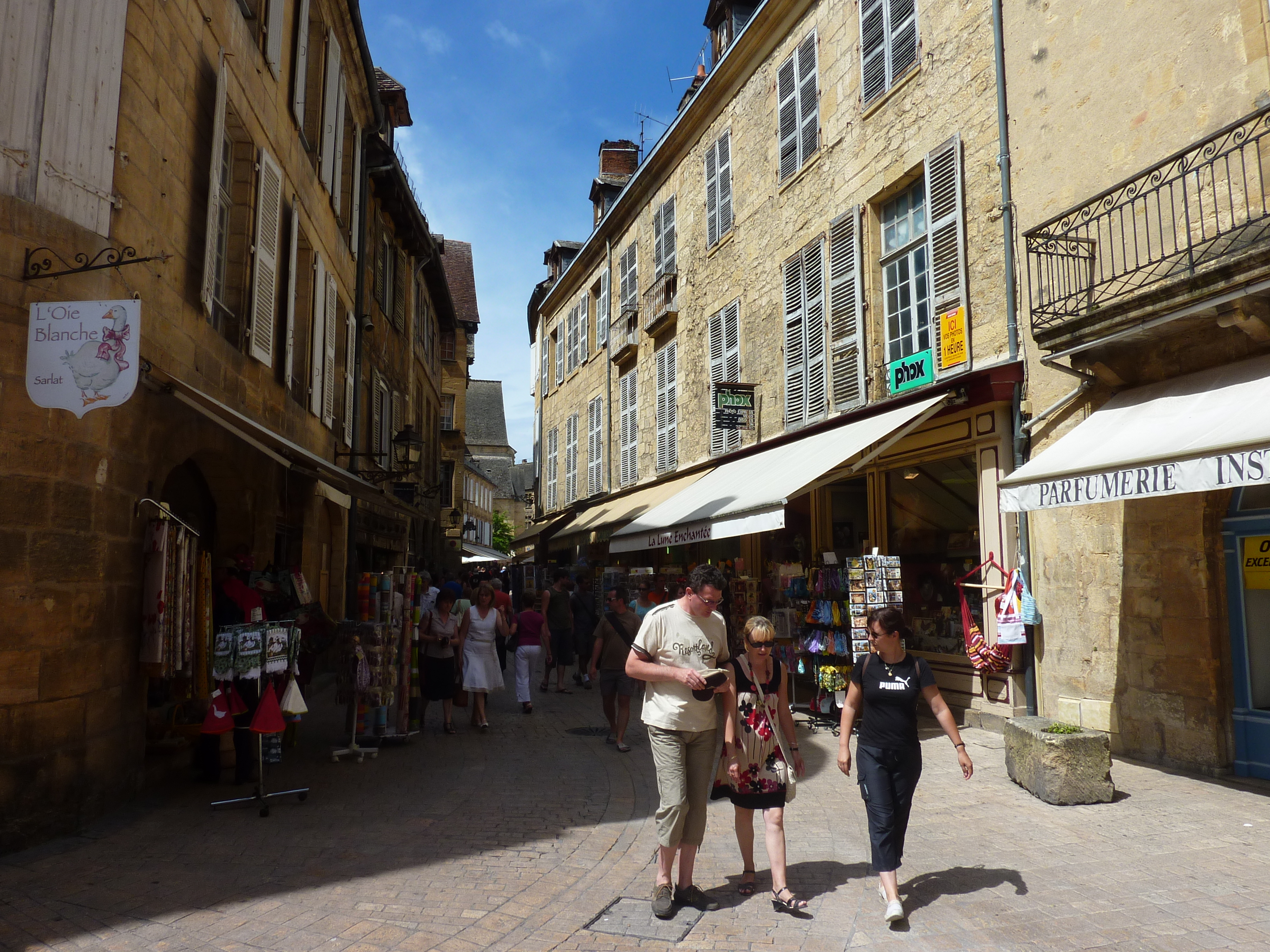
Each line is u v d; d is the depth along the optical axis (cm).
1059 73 840
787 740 453
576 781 709
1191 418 621
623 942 388
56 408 483
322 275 1204
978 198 945
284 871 477
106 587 572
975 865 487
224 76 765
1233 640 678
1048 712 828
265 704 605
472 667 960
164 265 678
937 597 994
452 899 438
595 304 2464
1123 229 714
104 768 568
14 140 529
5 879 454
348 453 1411
